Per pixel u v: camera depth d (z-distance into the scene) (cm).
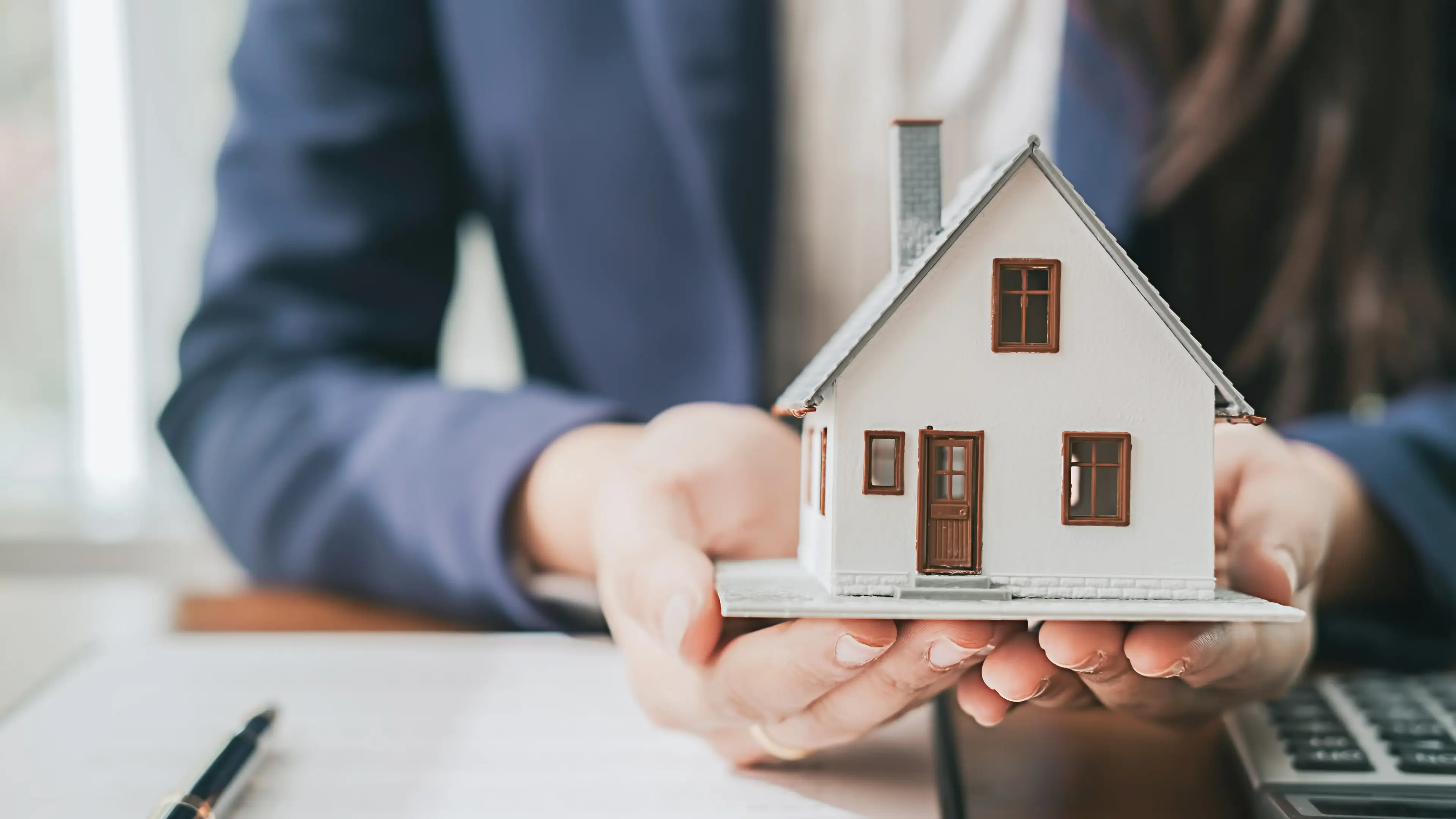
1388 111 288
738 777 145
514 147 308
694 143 285
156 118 385
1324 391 290
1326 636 197
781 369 315
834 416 127
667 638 115
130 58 380
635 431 216
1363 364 285
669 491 147
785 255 313
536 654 204
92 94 377
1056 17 312
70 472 381
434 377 278
